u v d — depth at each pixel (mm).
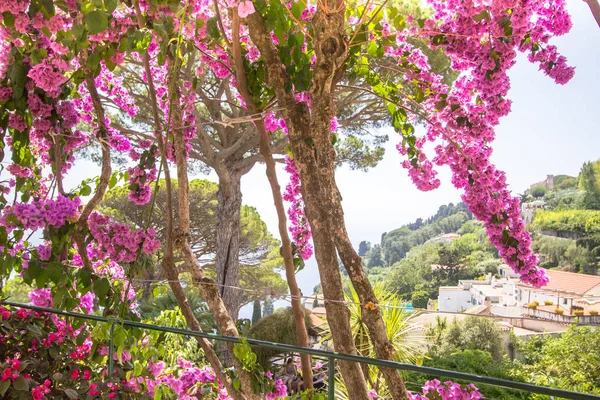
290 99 2744
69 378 2895
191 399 3168
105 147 3275
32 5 2439
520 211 3199
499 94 3207
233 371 3041
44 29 2541
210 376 3273
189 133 3752
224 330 2941
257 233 18188
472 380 1756
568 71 3078
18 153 3098
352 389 2389
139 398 2986
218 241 13219
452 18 3270
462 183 3416
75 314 2852
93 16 2236
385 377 2373
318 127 2498
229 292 13203
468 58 3219
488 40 3102
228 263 13289
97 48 2842
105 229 3088
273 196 3193
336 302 2406
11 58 2818
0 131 2938
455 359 13695
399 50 3672
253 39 2807
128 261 3088
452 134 3480
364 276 2398
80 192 3320
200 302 11688
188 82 3832
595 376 14477
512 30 2998
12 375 2666
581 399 1585
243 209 18312
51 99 3061
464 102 3463
